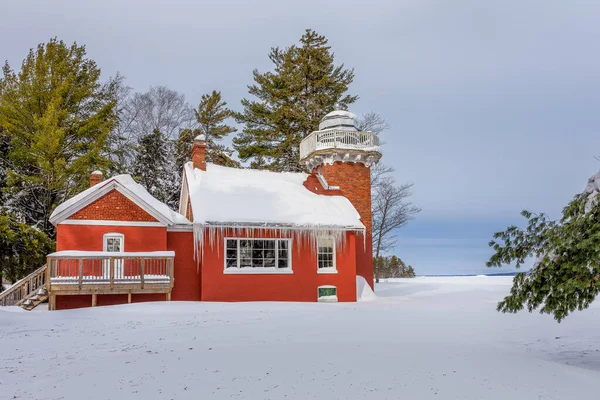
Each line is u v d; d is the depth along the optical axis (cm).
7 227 2380
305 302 2075
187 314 1538
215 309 1675
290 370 773
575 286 780
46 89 2823
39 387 711
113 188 2062
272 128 3853
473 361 827
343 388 679
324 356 867
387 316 1489
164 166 3712
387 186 3853
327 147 2633
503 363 814
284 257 2298
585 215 805
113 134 3725
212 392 669
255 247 2261
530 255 910
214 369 789
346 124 2788
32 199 2861
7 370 819
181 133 4081
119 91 3991
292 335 1113
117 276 1936
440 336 1106
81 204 2022
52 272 1833
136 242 2077
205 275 2141
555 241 816
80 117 3066
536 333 1186
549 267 845
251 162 3931
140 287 1939
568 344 1051
